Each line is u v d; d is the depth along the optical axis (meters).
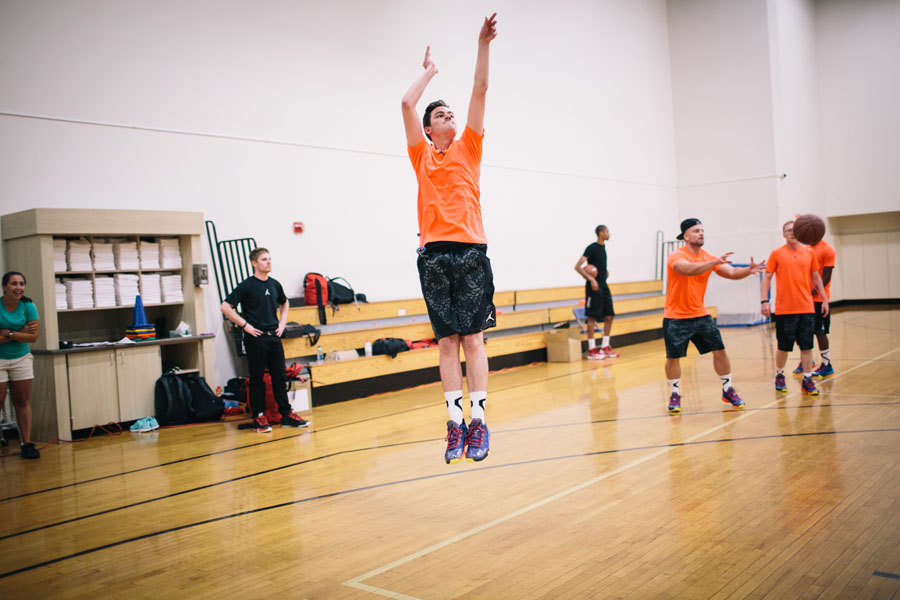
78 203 6.11
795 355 8.34
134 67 6.43
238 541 3.10
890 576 2.37
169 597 2.53
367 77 8.25
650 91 13.01
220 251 6.86
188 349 6.44
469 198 2.38
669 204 13.44
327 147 7.84
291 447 4.98
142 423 5.85
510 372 8.59
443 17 9.16
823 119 14.49
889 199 13.86
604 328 9.39
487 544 2.89
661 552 2.69
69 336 6.05
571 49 11.20
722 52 13.03
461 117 9.39
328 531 3.17
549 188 10.70
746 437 4.49
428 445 4.83
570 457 4.27
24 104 5.84
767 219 12.66
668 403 5.84
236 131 7.09
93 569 2.83
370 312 7.89
